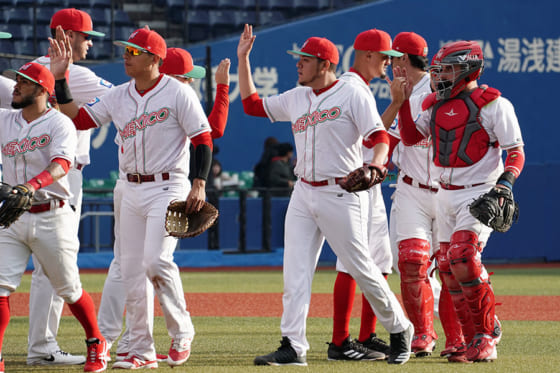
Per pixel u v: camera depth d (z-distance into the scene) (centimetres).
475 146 1942
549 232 5712
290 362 1908
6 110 1862
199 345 2320
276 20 8394
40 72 1797
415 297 2094
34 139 1803
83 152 2133
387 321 1950
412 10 7331
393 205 2227
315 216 1902
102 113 1923
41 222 1803
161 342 2402
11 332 2631
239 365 1936
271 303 3475
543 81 7488
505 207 1880
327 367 1902
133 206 1891
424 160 2086
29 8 7600
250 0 8325
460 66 1923
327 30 7269
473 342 1992
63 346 2314
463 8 7388
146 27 1894
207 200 5669
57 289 1858
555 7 7438
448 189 1980
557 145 7506
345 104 1862
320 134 1877
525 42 7450
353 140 1883
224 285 4328
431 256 2216
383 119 2014
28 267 5350
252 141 7194
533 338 2447
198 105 1889
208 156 1864
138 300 1902
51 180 1747
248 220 5841
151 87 1883
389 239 2242
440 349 2255
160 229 1848
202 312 3167
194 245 5794
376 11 7300
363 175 1745
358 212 1884
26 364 2042
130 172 1895
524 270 5188
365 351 2058
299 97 1941
